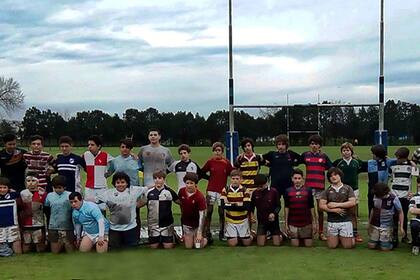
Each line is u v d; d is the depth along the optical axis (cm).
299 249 870
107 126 5647
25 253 866
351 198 878
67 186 958
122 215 871
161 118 5131
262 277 700
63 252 864
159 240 884
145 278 707
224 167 967
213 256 821
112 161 963
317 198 960
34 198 877
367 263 768
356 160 975
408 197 919
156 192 890
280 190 973
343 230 872
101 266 766
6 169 962
